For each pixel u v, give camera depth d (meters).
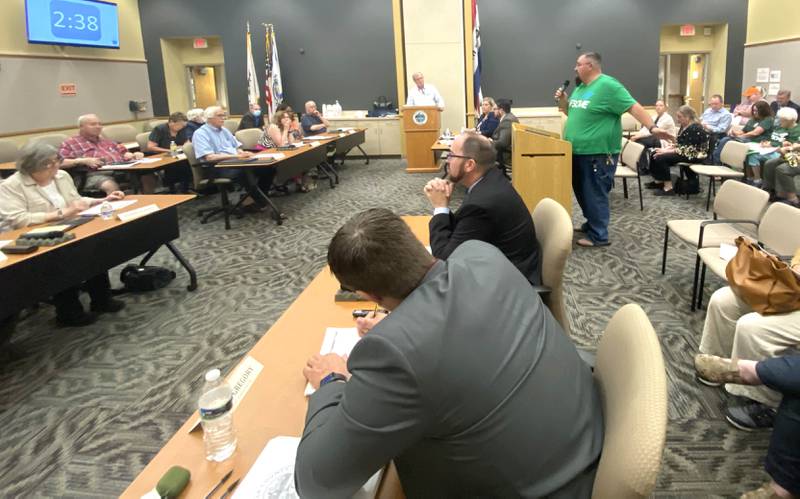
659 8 9.24
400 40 9.48
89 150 5.63
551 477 0.90
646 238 4.41
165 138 6.95
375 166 9.12
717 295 2.27
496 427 0.87
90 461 2.02
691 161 5.85
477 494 0.94
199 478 0.99
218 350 2.84
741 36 9.37
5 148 5.92
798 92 8.25
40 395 2.48
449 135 7.85
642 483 0.79
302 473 0.88
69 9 7.81
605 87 3.91
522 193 4.15
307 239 4.82
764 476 1.78
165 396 2.43
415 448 0.93
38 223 3.09
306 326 1.57
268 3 9.73
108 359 2.79
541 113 9.54
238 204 5.66
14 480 1.94
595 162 4.08
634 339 1.03
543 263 2.04
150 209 3.36
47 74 7.70
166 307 3.43
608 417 1.00
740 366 1.68
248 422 1.14
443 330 0.87
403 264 0.99
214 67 10.95
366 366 0.86
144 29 9.95
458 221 2.17
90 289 3.35
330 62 9.83
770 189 5.53
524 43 9.45
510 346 0.92
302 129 8.50
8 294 2.44
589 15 9.30
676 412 2.13
